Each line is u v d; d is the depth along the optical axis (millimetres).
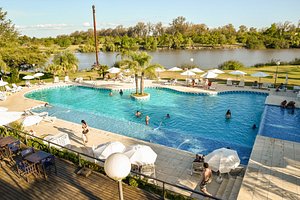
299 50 82312
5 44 34875
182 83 28812
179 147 13688
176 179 9773
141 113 19906
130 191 8055
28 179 8844
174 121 18141
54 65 34750
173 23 131750
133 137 15141
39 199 7809
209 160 9539
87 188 8297
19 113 13359
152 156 9781
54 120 17219
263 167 9844
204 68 45406
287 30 110188
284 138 14406
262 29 115812
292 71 35562
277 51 80688
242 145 13969
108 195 7891
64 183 8602
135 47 93562
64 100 24312
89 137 14273
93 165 9531
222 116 18969
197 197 8516
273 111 18859
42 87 28250
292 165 9984
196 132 16234
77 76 35125
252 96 23844
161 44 99188
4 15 39500
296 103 20125
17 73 32594
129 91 26812
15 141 10719
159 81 30094
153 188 8094
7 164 9945
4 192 8180
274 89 24984
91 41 100500
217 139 15172
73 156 10211
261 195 8055
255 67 41125
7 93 25297
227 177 9672
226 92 24828
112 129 16516
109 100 23766
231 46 97812
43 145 11188
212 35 102188
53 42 111312
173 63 55656
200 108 20812
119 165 5328
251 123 17531
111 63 59125
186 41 95938
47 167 9570
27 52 34531
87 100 24047
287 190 8312
